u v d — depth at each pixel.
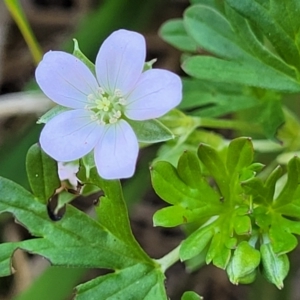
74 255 0.12
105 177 0.11
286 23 0.12
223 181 0.12
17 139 0.16
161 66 0.18
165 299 0.12
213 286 0.17
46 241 0.12
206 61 0.13
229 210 0.12
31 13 0.18
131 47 0.11
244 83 0.13
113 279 0.12
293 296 0.16
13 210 0.12
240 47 0.13
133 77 0.11
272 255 0.12
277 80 0.13
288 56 0.13
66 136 0.11
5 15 0.17
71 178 0.12
